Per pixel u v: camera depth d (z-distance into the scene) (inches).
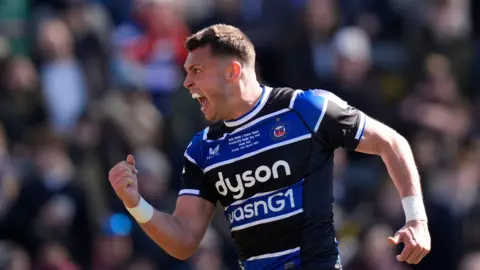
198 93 723.4
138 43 1596.9
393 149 714.8
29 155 1459.2
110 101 1494.8
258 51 1594.5
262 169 710.5
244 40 721.6
